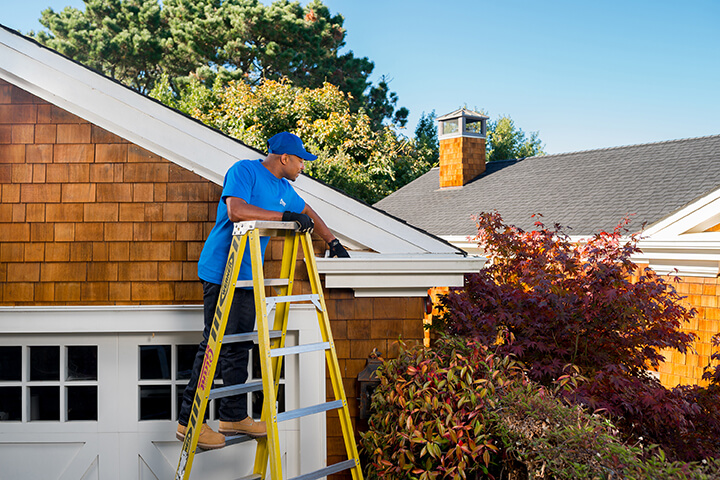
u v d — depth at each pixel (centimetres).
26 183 415
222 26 2472
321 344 312
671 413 484
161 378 431
